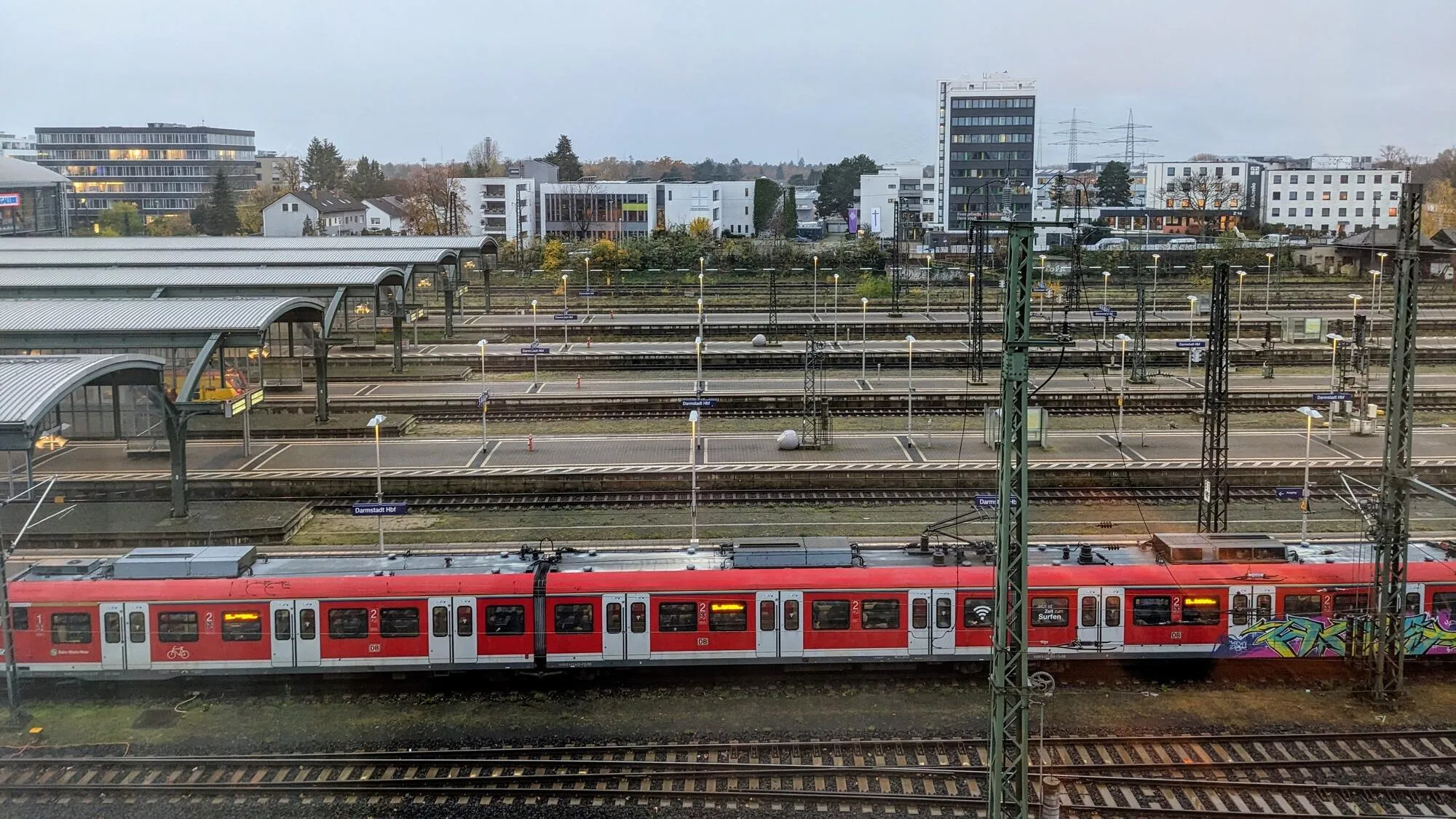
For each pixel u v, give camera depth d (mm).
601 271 171500
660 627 42250
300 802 34938
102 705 41812
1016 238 26938
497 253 152000
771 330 123625
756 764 36562
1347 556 44969
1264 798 34375
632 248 181875
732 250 181125
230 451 75812
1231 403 89625
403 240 138125
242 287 97125
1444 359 110188
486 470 70438
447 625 42062
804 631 42188
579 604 42156
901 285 155250
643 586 42156
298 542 59500
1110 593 42312
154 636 41938
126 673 42125
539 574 43094
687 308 144625
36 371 48281
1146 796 34438
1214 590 42406
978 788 35156
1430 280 155500
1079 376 102375
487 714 40688
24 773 36281
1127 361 108438
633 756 37375
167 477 68062
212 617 41906
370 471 70250
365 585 42062
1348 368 101375
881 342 119812
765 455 75000
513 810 34438
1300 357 108750
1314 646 42594
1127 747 37438
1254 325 124438
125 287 94688
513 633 42094
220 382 80188
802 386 98500
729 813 34156
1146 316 130625
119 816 34188
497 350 115062
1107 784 35094
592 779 35750
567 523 62656
